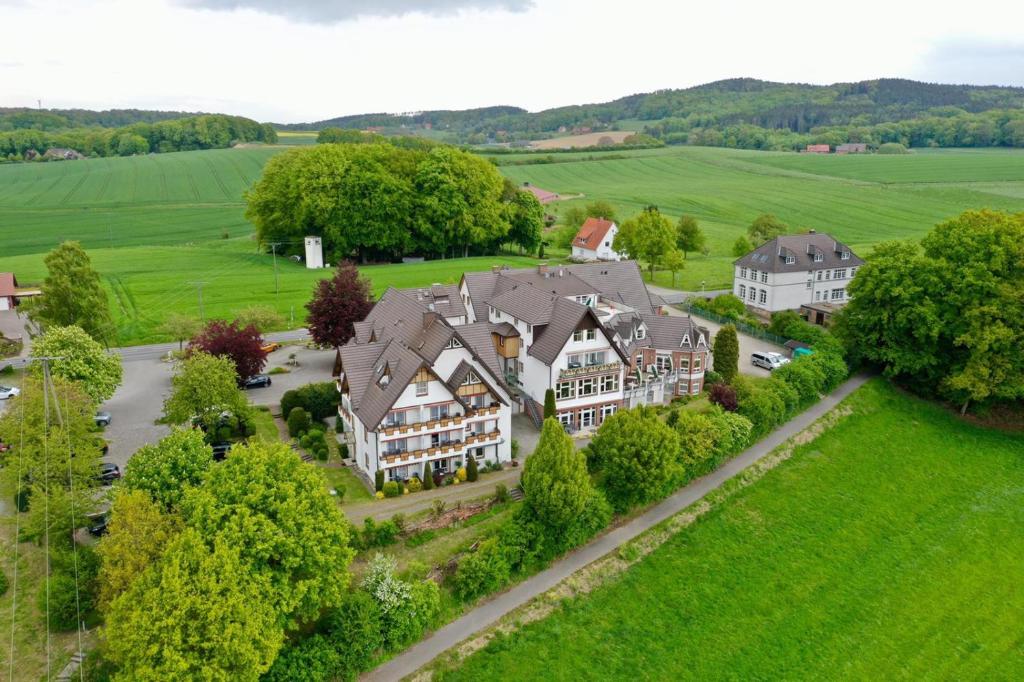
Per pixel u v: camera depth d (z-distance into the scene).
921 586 56.16
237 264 138.62
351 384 63.41
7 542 51.06
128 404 76.38
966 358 80.94
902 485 69.12
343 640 43.56
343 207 137.75
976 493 68.94
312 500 45.25
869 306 87.31
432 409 61.12
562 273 93.69
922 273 82.69
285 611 40.91
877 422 79.31
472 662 45.75
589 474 61.91
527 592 51.91
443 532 55.06
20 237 165.75
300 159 143.75
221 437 67.19
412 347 67.12
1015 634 51.78
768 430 74.75
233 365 68.31
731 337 82.06
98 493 56.78
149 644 35.88
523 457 66.62
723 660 48.31
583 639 48.66
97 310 85.50
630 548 56.81
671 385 80.25
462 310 86.31
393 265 144.12
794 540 60.19
